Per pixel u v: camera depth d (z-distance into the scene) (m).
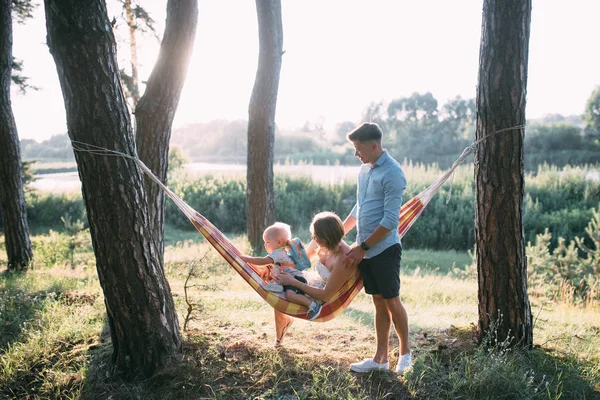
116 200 3.90
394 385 3.88
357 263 3.90
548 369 4.14
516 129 4.24
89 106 3.76
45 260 10.66
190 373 4.04
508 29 4.16
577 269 10.09
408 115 62.69
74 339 4.86
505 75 4.20
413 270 12.12
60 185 29.12
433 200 17.98
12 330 5.37
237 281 8.20
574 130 55.31
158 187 6.00
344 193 19.59
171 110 6.02
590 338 5.01
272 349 4.52
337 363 4.29
